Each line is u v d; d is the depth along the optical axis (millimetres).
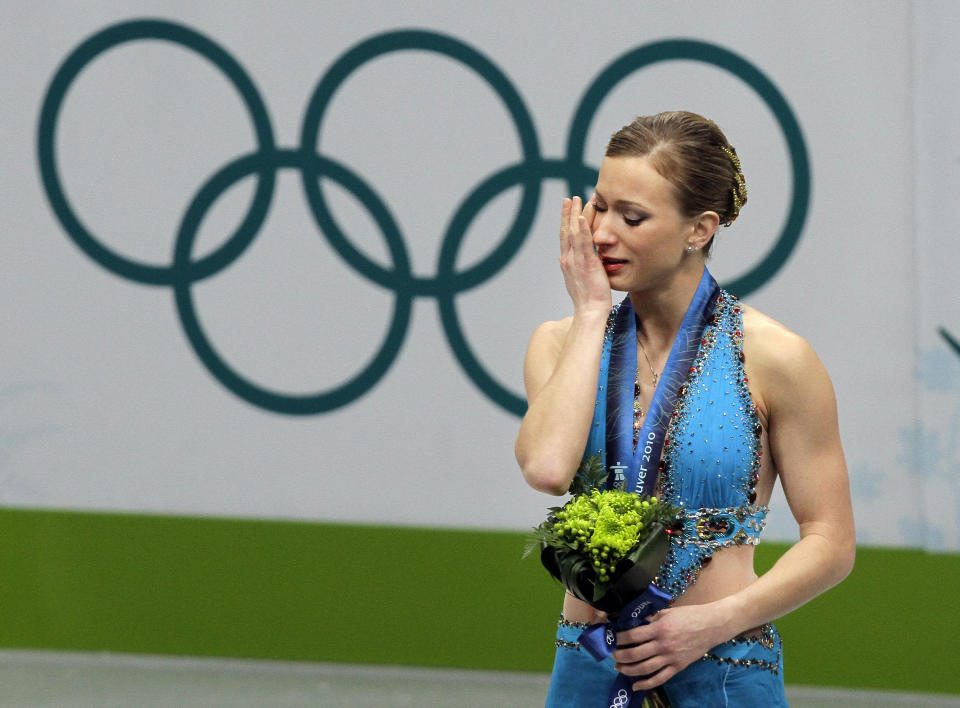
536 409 5914
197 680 15719
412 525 16312
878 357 15945
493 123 16344
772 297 16125
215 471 16312
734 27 16125
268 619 16312
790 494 5957
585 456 6066
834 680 16000
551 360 6465
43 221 16328
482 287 16344
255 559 16328
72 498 16328
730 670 5766
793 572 5703
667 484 5844
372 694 15391
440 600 16297
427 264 16359
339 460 16328
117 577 16359
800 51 16047
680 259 5984
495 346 16344
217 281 16328
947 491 15805
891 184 15922
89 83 16328
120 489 16328
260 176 16359
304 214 16375
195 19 16328
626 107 16281
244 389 16312
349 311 16344
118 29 16312
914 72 15812
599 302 6074
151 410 16328
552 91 16312
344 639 16297
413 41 16328
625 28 16250
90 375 16312
